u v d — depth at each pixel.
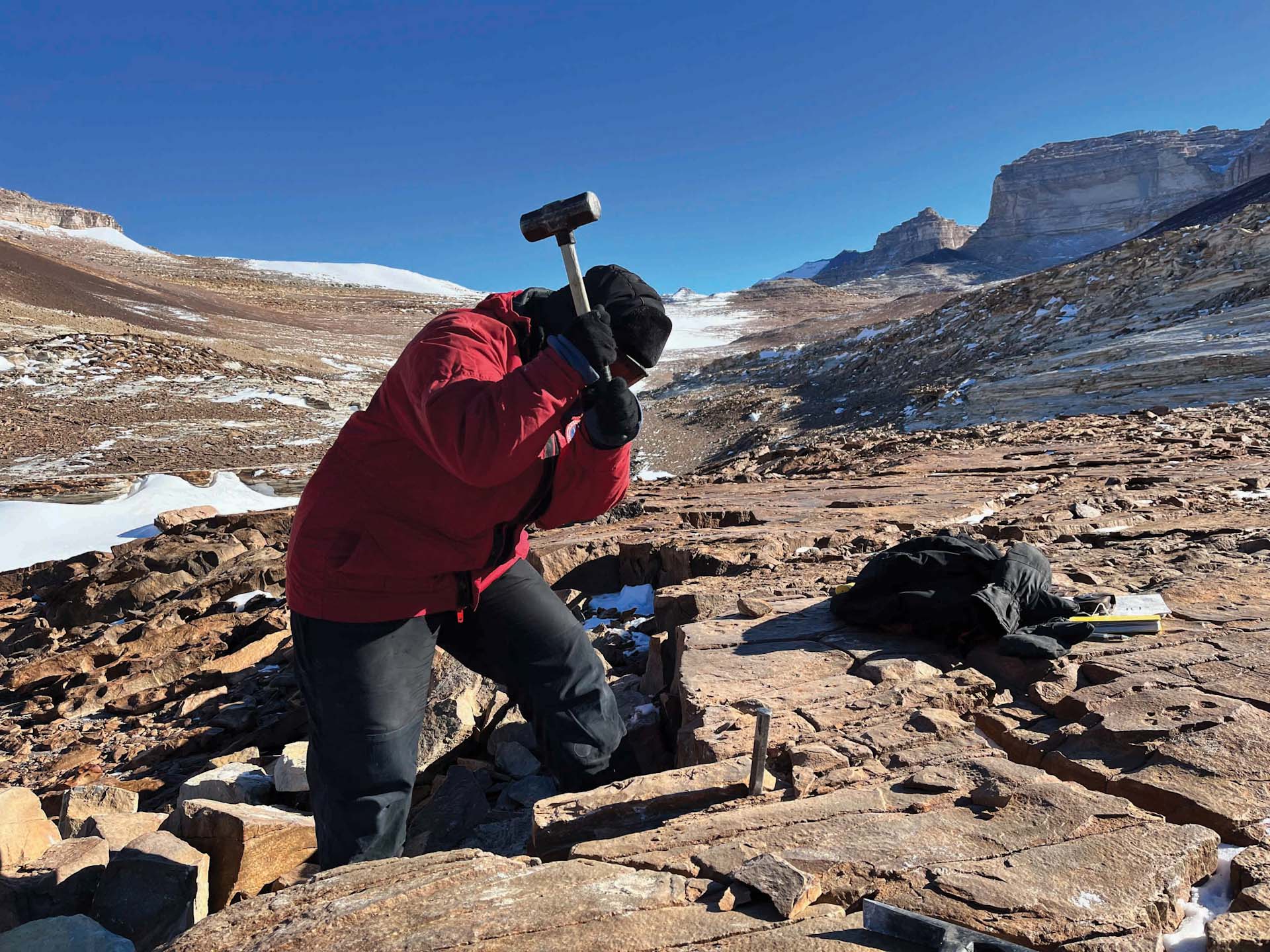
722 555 5.21
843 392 32.59
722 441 30.36
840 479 9.22
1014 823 1.95
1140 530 4.95
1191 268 27.28
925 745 2.43
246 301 90.31
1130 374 20.59
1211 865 1.83
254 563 7.99
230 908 1.79
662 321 2.12
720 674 3.06
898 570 3.35
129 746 4.60
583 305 2.06
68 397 30.42
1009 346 28.84
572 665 2.61
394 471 2.18
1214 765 2.12
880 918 1.57
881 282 170.25
